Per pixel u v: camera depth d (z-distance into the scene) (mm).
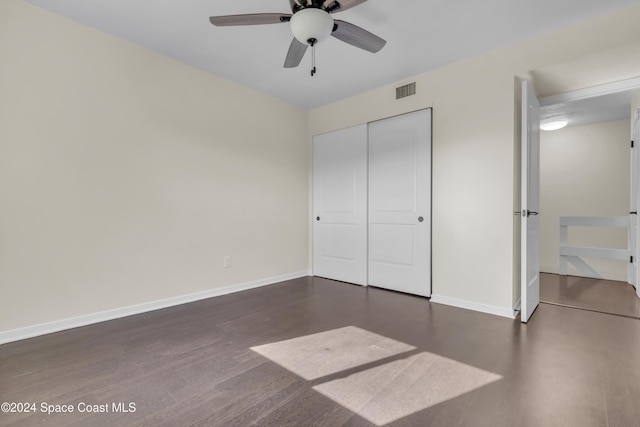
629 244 3729
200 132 3129
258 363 1819
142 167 2727
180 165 2980
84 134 2408
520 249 2705
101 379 1645
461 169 2883
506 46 2627
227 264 3369
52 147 2262
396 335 2227
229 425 1296
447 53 2764
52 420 1322
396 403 1439
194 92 3074
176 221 2955
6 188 2084
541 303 2996
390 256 3482
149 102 2766
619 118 4008
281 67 3072
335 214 4039
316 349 2006
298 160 4207
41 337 2176
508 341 2109
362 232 3732
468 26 2359
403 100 3312
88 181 2432
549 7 2131
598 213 4191
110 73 2535
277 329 2348
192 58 2908
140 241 2715
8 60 2084
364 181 3699
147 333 2260
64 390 1546
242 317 2611
